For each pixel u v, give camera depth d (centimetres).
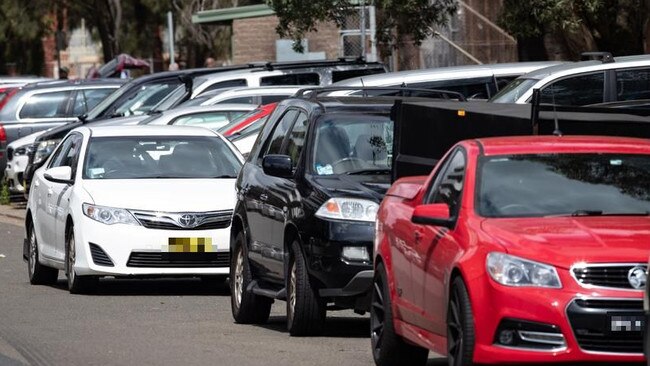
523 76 4494
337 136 3147
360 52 7612
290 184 3117
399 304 2436
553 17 5669
